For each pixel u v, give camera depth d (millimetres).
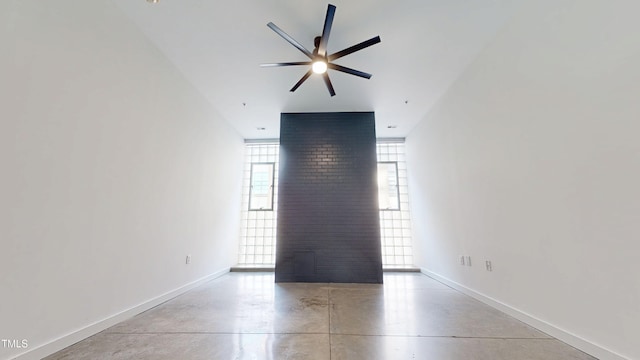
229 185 4934
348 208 4320
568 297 1847
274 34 2701
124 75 2373
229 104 4238
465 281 3287
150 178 2701
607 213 1604
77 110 1910
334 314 2498
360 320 2328
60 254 1757
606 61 1626
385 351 1729
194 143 3637
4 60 1498
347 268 4121
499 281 2609
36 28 1659
